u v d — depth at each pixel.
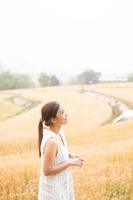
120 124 34.75
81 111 66.94
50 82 188.25
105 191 9.70
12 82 182.38
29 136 32.41
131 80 184.50
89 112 65.06
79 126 50.69
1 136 35.59
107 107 71.31
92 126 50.41
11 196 9.91
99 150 16.42
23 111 87.44
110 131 32.25
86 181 10.45
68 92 119.25
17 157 17.58
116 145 18.44
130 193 9.68
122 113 63.78
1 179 11.09
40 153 6.11
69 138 31.31
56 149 5.88
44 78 188.62
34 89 143.62
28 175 11.64
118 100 85.00
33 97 112.31
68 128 48.34
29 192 10.12
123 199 9.45
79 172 11.65
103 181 10.31
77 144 29.17
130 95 93.00
